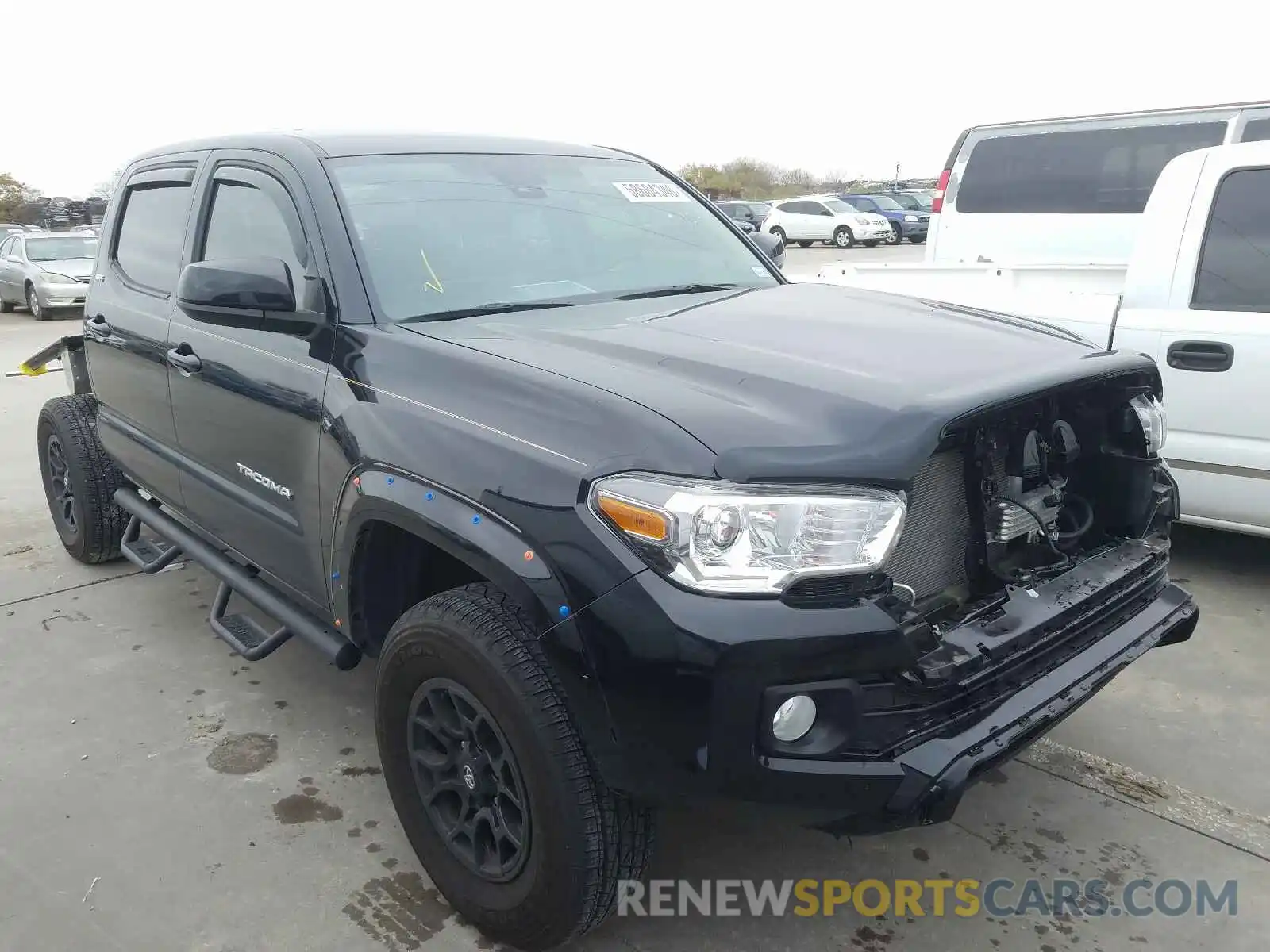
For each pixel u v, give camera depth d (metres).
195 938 2.41
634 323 2.66
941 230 8.13
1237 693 3.52
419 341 2.49
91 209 44.00
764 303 2.96
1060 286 5.71
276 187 3.05
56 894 2.56
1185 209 4.27
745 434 1.93
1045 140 7.46
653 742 1.91
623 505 1.91
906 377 2.18
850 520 1.89
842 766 1.90
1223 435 4.12
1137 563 2.54
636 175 3.72
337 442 2.54
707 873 2.63
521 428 2.13
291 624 2.97
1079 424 2.60
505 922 2.28
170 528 3.86
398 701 2.43
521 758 2.09
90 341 4.19
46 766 3.14
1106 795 2.95
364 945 2.39
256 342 2.95
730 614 1.83
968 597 2.29
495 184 3.23
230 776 3.09
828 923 2.46
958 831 2.80
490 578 2.09
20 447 7.47
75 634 4.09
